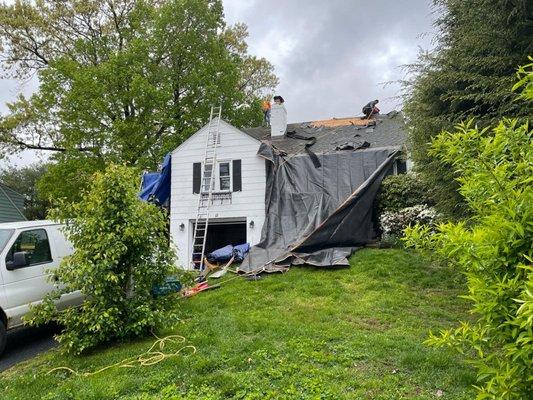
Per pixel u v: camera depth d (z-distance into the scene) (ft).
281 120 57.16
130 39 65.77
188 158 49.62
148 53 63.16
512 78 19.11
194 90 65.36
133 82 58.54
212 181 47.06
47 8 66.23
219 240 50.93
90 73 58.75
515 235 7.68
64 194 58.29
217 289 29.68
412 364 14.76
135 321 19.60
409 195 38.06
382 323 20.22
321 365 15.15
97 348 19.74
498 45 20.13
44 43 68.44
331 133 55.77
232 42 79.61
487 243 7.91
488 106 21.90
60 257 24.66
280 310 23.09
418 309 22.30
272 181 46.03
